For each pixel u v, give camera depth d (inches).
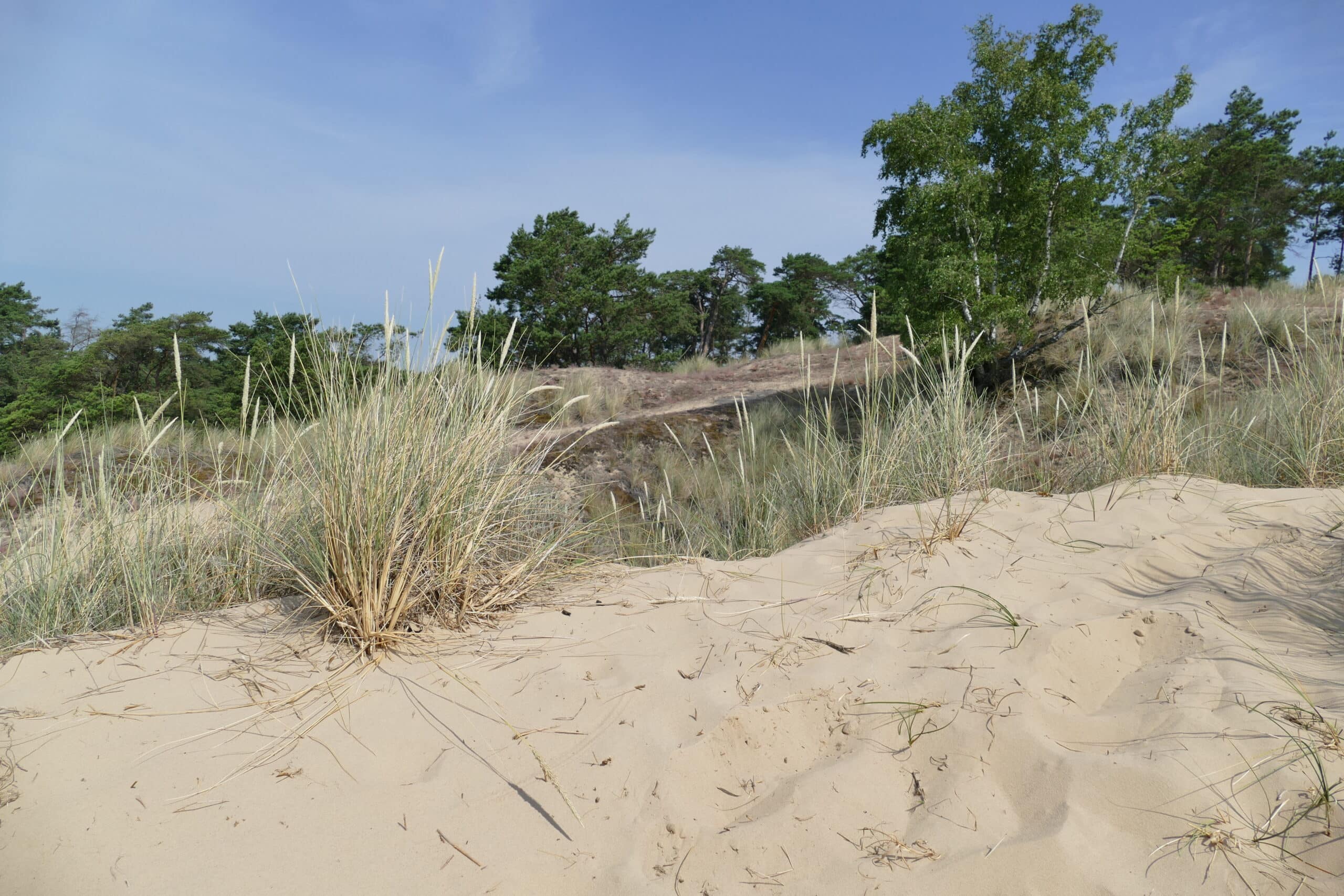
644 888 72.7
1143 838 75.3
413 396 130.6
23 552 135.2
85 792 80.4
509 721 98.3
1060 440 224.2
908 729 93.8
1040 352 438.9
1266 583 123.3
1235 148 1347.2
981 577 134.0
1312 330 354.3
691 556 166.7
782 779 88.7
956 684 102.0
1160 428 202.2
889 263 491.5
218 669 106.3
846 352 686.5
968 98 446.6
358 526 114.7
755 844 77.9
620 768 88.8
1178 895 68.9
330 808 81.3
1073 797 80.4
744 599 133.3
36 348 1654.8
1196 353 383.9
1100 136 411.2
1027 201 424.5
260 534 139.6
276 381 155.9
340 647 113.6
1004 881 71.9
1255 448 213.8
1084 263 411.8
